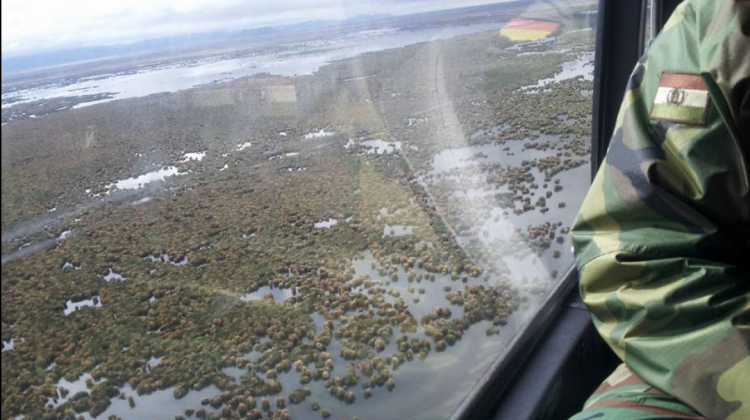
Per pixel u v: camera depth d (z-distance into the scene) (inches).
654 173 29.2
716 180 27.9
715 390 26.8
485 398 48.1
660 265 29.1
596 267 31.1
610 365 65.8
